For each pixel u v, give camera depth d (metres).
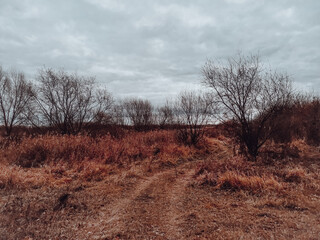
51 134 10.77
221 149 11.68
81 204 4.70
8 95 13.82
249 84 8.20
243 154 8.88
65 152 8.43
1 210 4.21
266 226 3.64
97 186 5.85
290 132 10.34
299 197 4.74
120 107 18.03
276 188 5.17
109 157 8.27
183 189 5.83
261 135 8.88
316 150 9.12
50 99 12.15
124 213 4.38
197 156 10.20
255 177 5.65
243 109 8.29
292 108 11.59
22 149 8.45
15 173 5.92
